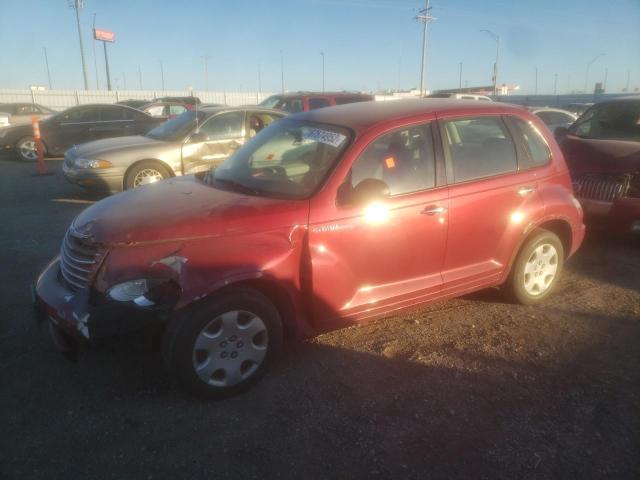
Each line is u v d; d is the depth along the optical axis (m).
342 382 3.55
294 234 3.46
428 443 2.97
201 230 3.27
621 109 7.35
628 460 2.87
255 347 3.39
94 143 9.29
